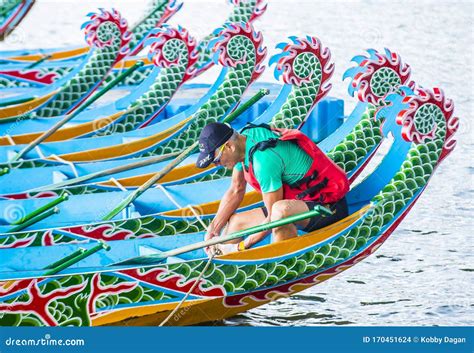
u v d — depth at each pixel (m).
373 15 43.34
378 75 18.95
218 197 19.52
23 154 22.12
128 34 28.12
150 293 15.49
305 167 16.12
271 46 37.44
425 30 39.28
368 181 18.19
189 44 25.66
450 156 25.98
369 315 17.27
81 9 43.56
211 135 15.73
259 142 15.87
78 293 15.05
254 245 17.92
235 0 27.50
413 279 18.84
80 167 20.81
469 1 45.56
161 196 19.33
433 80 32.66
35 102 26.97
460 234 21.05
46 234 16.88
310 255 16.58
